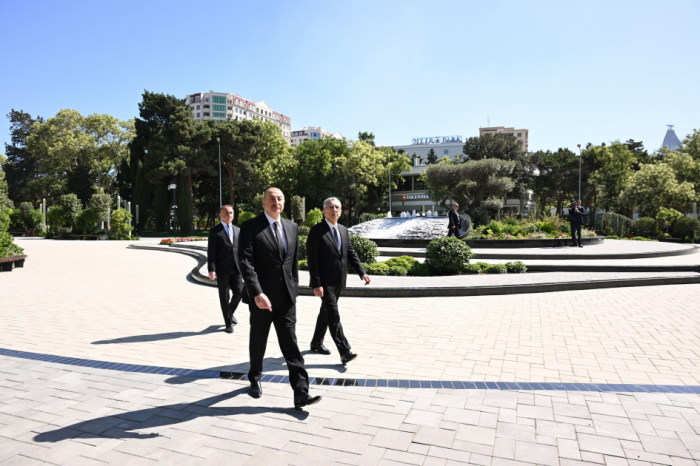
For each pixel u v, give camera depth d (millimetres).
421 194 60188
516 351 5047
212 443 2945
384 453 2787
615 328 6086
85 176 53469
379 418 3307
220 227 6148
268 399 3707
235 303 6277
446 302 8055
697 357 4797
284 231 3748
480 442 2914
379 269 10898
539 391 3816
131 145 50312
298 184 51406
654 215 36469
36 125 56344
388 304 7898
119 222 33844
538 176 58688
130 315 7336
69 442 2963
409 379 4152
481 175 36812
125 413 3428
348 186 50062
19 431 3127
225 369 4512
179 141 45188
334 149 52812
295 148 55281
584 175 54625
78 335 5969
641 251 14773
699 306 7551
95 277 12336
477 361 4695
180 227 46031
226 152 45844
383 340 5543
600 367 4473
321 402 3621
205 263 14516
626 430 3068
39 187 58219
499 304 7832
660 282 9938
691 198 34562
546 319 6660
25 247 24719
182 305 8242
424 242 18703
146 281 11555
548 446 2850
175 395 3797
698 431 3047
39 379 4211
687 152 41469
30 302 8539
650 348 5141
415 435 3025
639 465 2613
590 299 8242
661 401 3584
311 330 6141
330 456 2760
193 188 52938
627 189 37594
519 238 18188
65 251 22031
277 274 3629
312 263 4582
